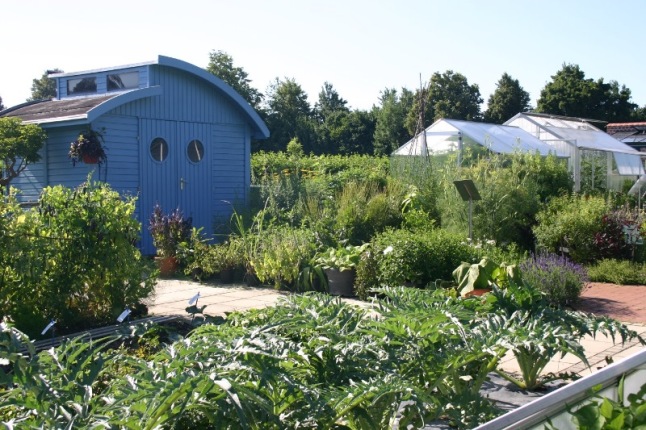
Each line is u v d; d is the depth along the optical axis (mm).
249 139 17000
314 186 15859
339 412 3088
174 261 12156
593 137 23938
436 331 3750
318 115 60781
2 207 6883
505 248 13297
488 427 2045
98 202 7527
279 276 10727
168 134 15070
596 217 13070
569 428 2492
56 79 17312
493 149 18297
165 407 2680
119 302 7699
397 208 14078
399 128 51156
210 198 16062
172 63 14805
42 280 7109
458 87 54812
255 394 2898
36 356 3156
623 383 2836
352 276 10312
